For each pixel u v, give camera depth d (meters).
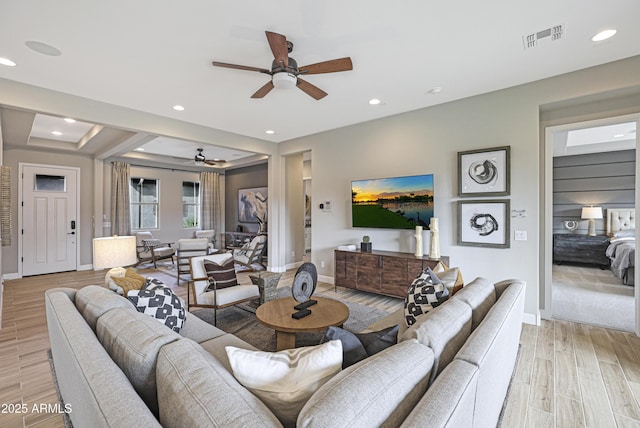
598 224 6.55
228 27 2.25
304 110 4.12
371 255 4.19
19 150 5.73
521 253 3.38
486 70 2.98
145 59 2.70
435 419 0.76
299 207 6.81
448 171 3.88
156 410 1.13
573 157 6.77
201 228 8.96
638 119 2.94
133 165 7.66
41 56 2.63
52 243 6.09
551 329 3.17
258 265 7.13
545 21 2.21
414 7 2.05
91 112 3.63
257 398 0.93
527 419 1.86
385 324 2.31
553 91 3.16
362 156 4.74
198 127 4.80
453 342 1.34
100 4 1.98
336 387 0.83
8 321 3.47
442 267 2.79
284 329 2.23
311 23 2.21
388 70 2.96
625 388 2.16
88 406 0.92
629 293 4.41
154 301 1.97
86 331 1.36
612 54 2.70
